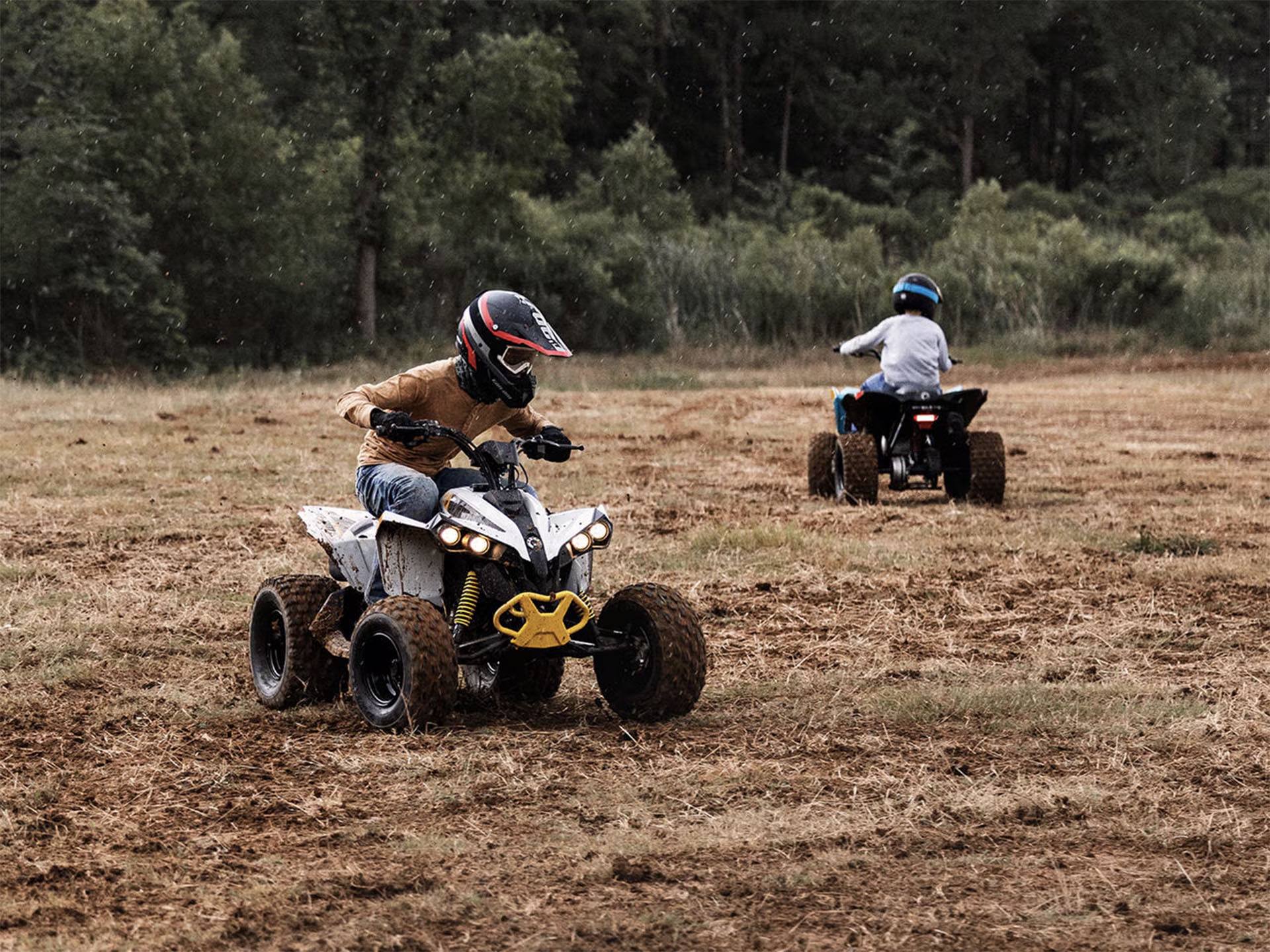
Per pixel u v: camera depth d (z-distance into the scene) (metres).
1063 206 172.88
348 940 9.12
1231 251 125.06
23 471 33.56
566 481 33.22
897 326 29.58
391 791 12.12
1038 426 48.56
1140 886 10.15
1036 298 102.62
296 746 13.45
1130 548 24.52
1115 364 86.62
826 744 13.54
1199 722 14.12
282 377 81.44
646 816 11.53
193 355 87.00
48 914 9.55
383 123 100.88
